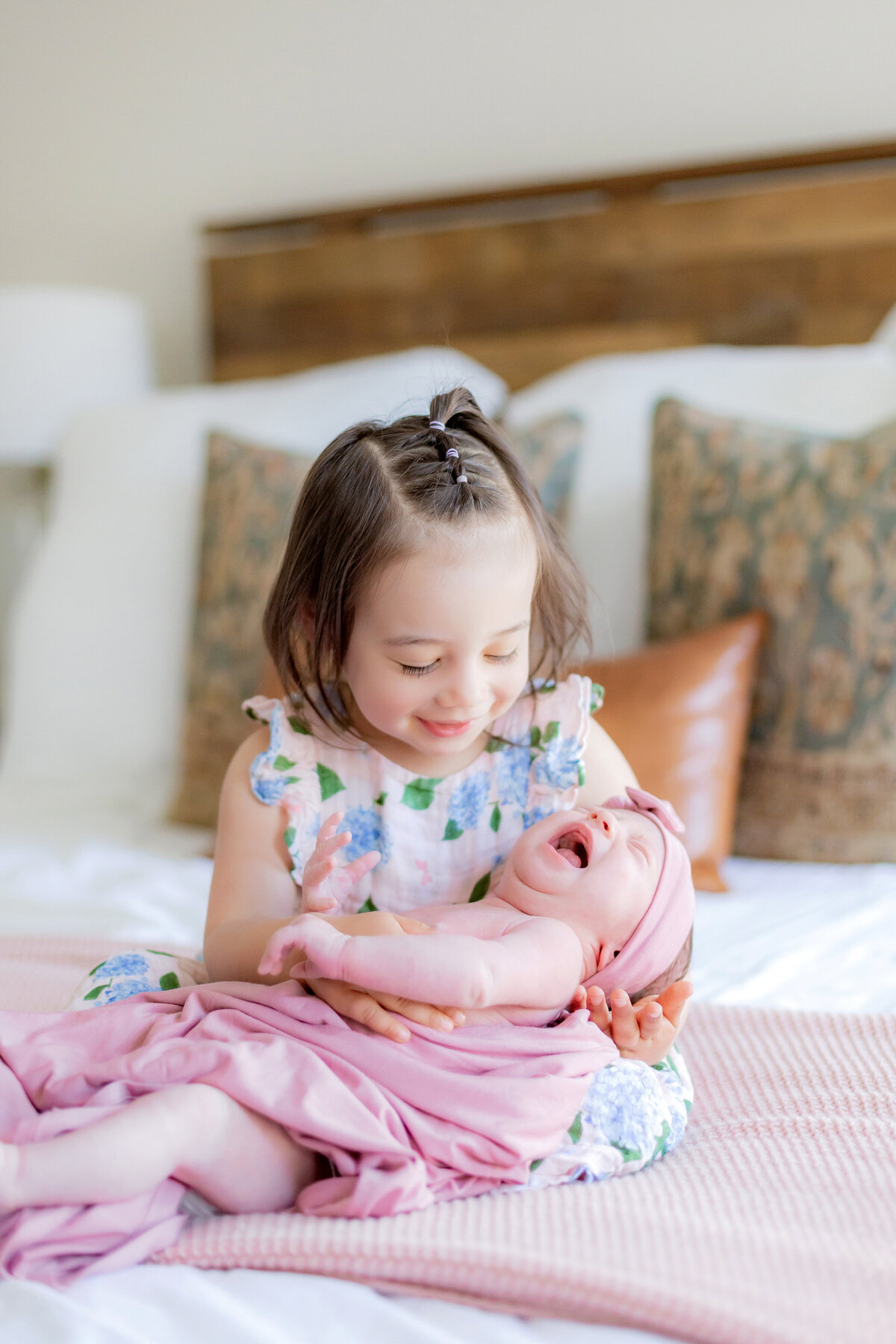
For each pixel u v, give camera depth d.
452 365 1.99
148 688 1.94
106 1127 0.68
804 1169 0.78
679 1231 0.69
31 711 2.00
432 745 0.88
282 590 0.93
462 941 0.79
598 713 1.45
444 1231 0.68
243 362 2.50
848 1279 0.64
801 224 2.01
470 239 2.26
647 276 2.13
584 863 0.91
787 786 1.47
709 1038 1.02
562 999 0.84
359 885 0.96
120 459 2.09
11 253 2.80
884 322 1.98
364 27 2.37
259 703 1.02
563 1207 0.72
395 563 0.83
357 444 0.90
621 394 1.85
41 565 2.09
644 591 1.71
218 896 0.95
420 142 2.37
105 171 2.67
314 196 2.48
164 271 2.65
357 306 2.38
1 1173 0.65
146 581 1.98
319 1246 0.67
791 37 2.05
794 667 1.47
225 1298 0.64
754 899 1.36
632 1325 0.63
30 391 2.37
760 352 1.88
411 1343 0.60
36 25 2.67
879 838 1.43
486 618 0.84
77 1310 0.61
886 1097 0.89
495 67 2.28
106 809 1.83
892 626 1.43
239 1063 0.73
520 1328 0.63
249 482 1.80
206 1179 0.71
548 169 2.26
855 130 2.03
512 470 0.93
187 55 2.54
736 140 2.11
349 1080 0.75
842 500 1.48
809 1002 1.10
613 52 2.18
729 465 1.57
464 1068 0.77
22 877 1.49
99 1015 0.82
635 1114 0.81
